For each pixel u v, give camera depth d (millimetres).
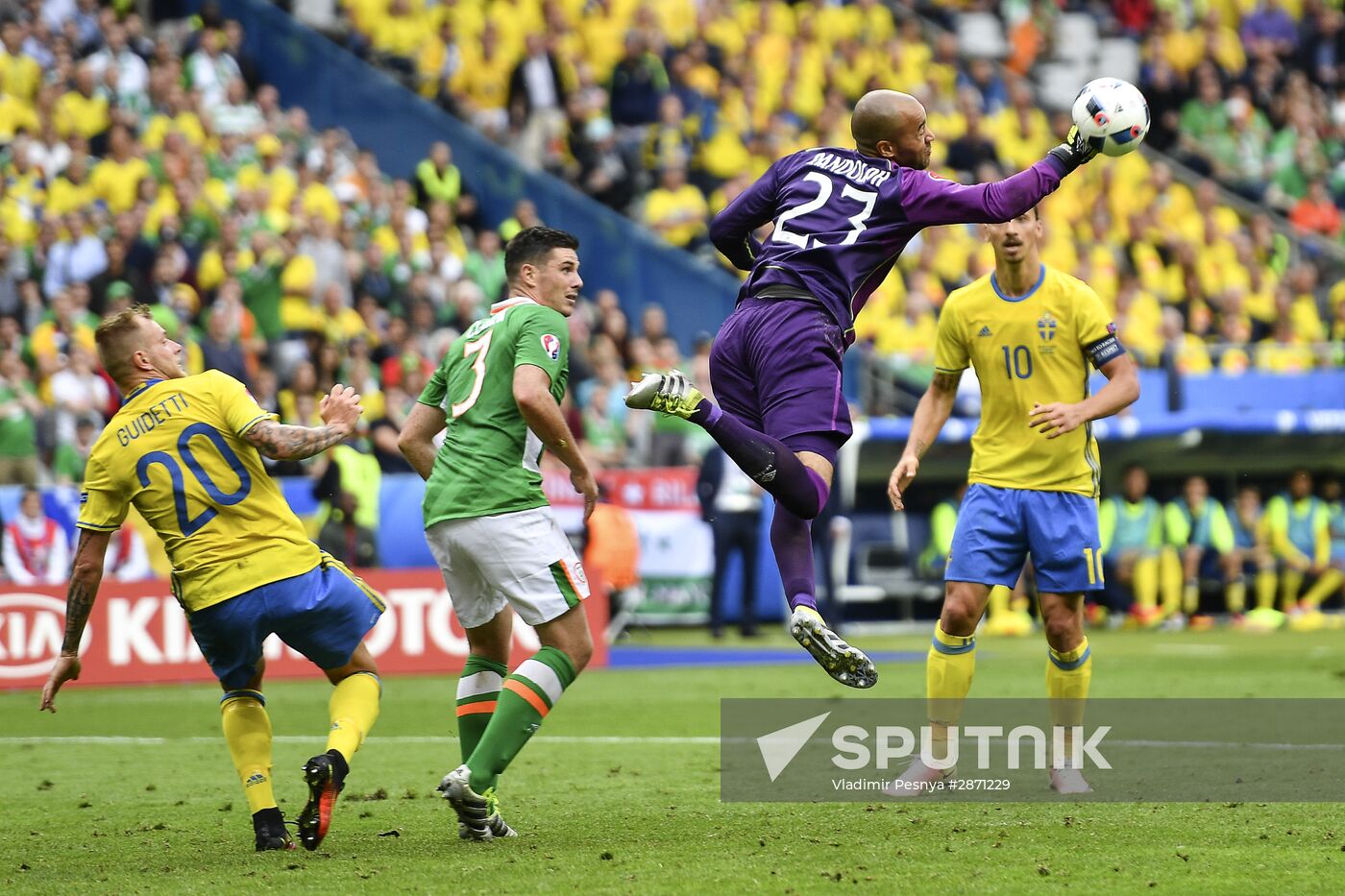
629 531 45531
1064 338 18359
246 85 58438
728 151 61125
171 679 34156
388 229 53188
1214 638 45125
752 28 68938
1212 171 73062
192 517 15164
